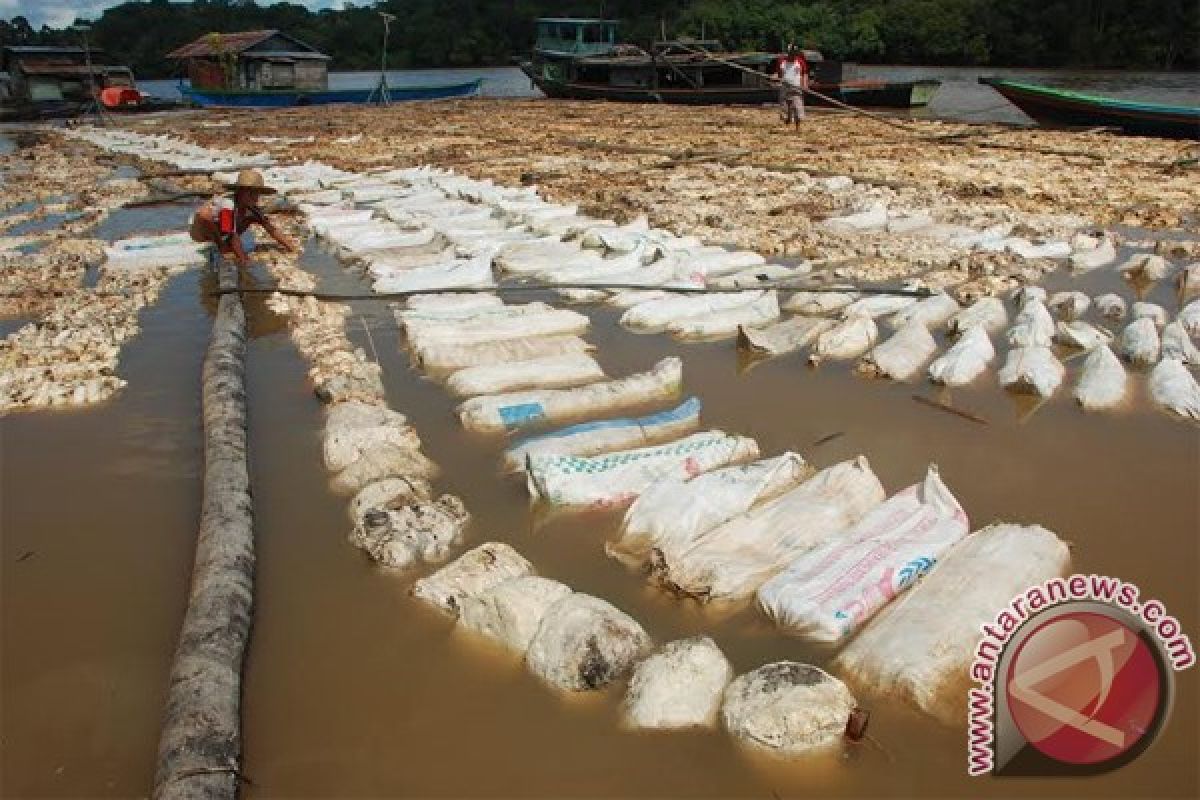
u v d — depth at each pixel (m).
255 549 4.65
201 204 14.97
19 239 12.19
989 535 4.29
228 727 3.37
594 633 3.68
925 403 6.34
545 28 39.34
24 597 4.41
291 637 4.04
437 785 3.29
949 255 9.88
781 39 52.44
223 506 4.81
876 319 8.03
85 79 40.81
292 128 27.17
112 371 7.23
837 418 6.12
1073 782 3.23
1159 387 6.28
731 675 3.64
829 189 14.02
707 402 6.39
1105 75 48.91
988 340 7.05
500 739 3.48
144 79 75.44
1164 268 9.25
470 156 18.62
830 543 4.30
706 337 7.77
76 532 4.97
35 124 35.84
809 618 3.85
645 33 58.34
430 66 76.94
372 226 11.92
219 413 6.01
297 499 5.19
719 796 3.22
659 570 4.26
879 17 57.34
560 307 8.66
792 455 5.10
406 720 3.58
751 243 10.70
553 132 23.14
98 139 27.05
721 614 4.06
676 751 3.38
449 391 6.62
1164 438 5.75
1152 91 37.31
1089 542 4.59
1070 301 7.98
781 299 8.73
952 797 3.18
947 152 17.77
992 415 6.12
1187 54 52.00
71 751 3.50
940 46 55.53
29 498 5.32
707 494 4.67
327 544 4.73
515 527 4.83
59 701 3.75
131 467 5.69
